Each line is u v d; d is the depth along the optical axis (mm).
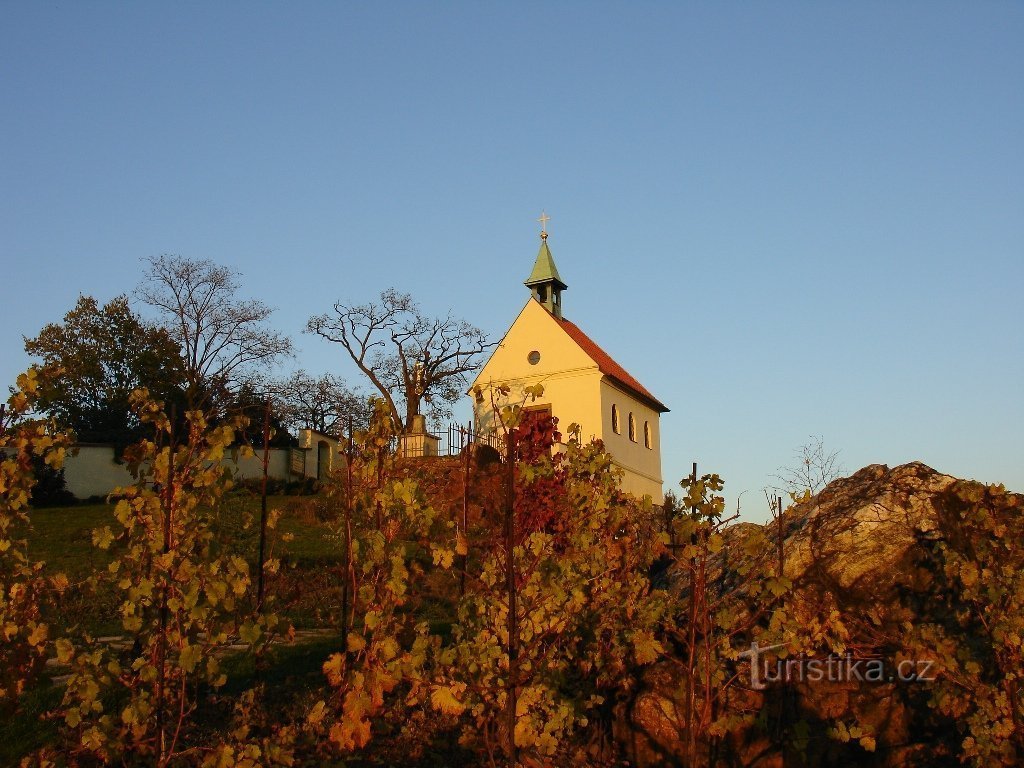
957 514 10289
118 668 6566
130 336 50812
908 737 9359
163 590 6551
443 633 12734
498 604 8672
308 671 10617
